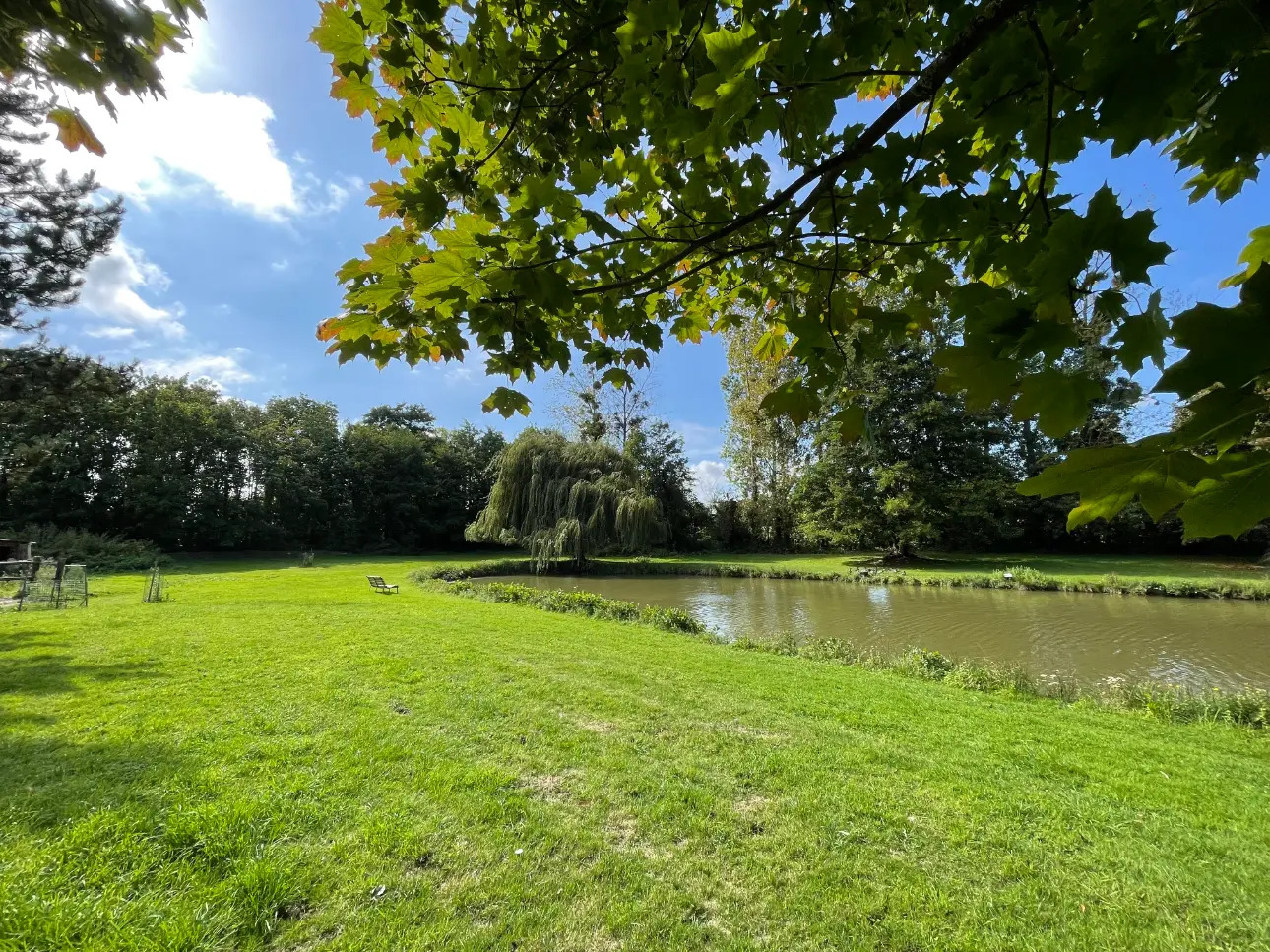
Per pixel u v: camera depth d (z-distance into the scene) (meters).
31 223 9.58
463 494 44.09
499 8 1.83
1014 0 1.03
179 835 2.77
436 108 1.83
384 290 1.52
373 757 3.87
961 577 19.06
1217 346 0.62
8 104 6.22
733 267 2.41
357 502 41.41
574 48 1.71
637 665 7.05
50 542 23.61
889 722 5.17
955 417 23.84
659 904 2.63
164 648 6.86
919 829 3.29
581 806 3.41
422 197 1.55
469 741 4.26
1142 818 3.46
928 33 1.46
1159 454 0.71
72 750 3.78
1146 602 14.98
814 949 2.42
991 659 9.70
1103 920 2.59
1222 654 9.78
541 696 5.45
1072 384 0.84
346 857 2.81
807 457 30.67
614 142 1.99
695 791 3.64
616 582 21.33
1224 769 4.26
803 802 3.54
